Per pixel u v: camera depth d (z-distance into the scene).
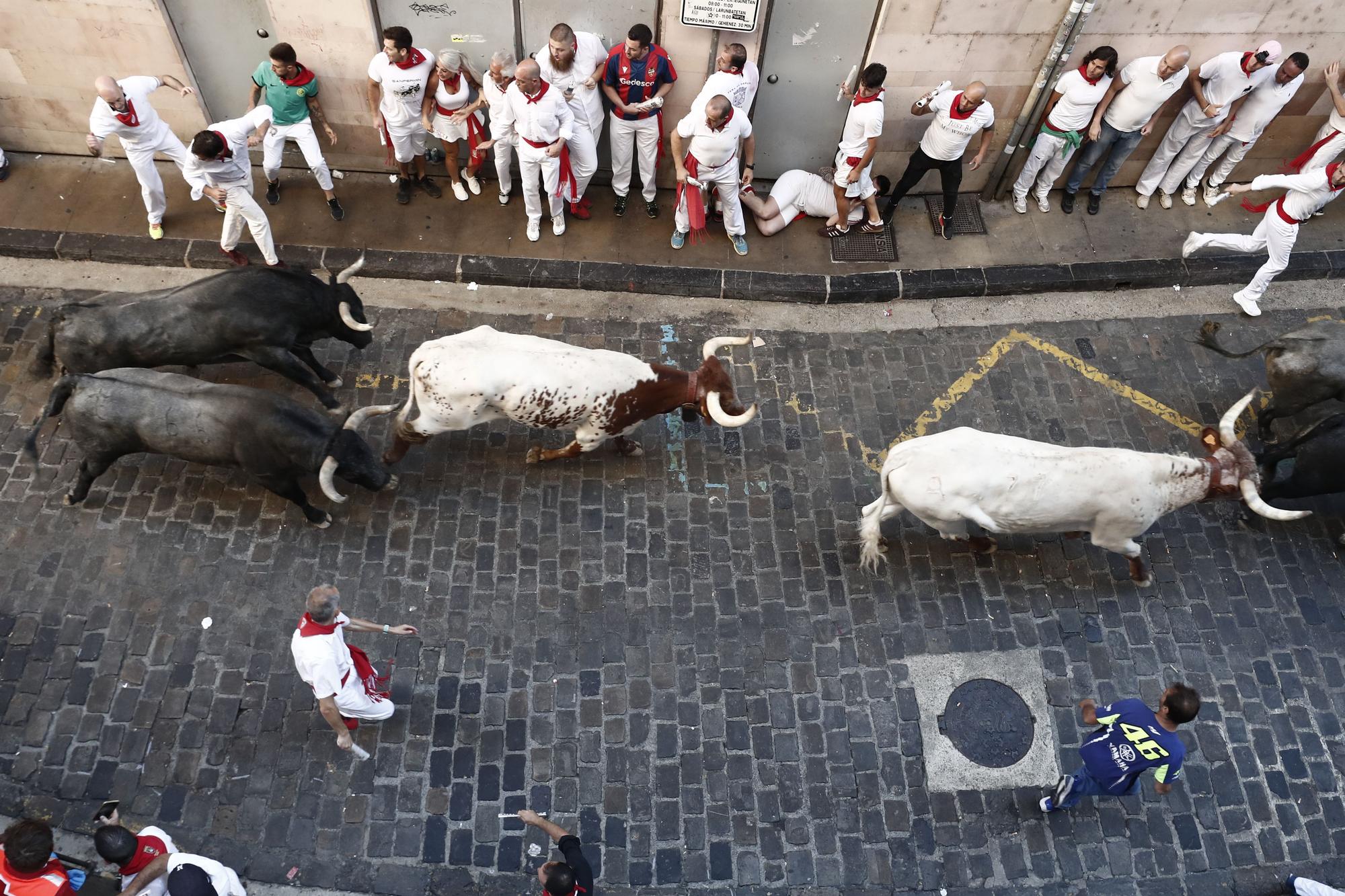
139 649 6.32
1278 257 8.45
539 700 6.29
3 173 9.17
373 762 5.98
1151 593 7.05
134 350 6.79
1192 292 9.22
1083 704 5.64
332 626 5.17
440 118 8.55
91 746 5.93
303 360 7.53
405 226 9.08
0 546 6.73
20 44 8.39
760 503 7.38
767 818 5.93
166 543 6.82
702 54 8.52
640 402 6.70
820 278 8.88
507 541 7.01
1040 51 8.54
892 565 7.07
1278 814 6.13
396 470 7.34
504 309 8.59
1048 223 9.68
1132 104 8.65
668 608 6.76
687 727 6.25
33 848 4.38
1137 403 8.25
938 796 6.07
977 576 7.05
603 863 5.72
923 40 8.41
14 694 6.10
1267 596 7.09
